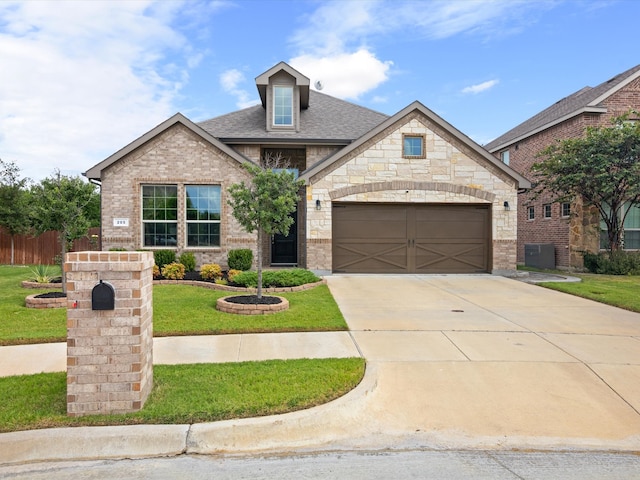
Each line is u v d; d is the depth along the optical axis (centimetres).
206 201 1409
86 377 384
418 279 1297
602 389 476
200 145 1388
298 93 1584
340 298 980
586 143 1459
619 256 1509
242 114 1739
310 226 1373
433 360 556
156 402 407
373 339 648
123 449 349
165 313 782
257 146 1562
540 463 340
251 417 385
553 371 524
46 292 988
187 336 659
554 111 2042
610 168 1454
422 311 848
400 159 1395
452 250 1433
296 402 411
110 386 386
